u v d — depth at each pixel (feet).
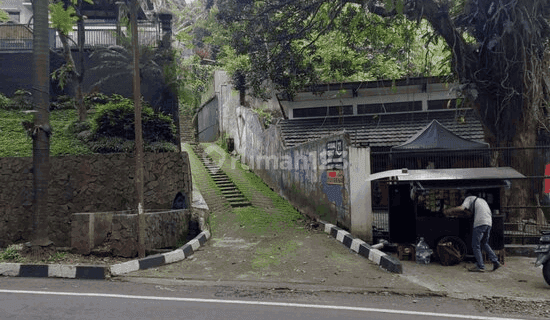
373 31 44.70
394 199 29.25
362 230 31.86
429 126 41.19
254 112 65.62
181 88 51.57
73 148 40.29
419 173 28.07
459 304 19.53
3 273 25.03
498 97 35.35
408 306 19.03
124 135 41.68
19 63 53.11
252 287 22.22
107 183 37.86
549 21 34.40
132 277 23.99
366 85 55.77
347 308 18.44
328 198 36.73
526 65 32.60
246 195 48.91
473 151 33.78
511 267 26.81
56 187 36.58
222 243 32.14
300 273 24.77
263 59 48.32
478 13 33.47
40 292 20.62
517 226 32.04
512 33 33.06
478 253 25.85
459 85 35.73
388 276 24.18
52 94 52.26
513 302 19.86
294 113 60.39
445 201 28.45
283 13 43.50
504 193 33.24
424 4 33.83
